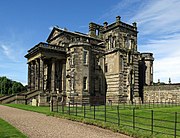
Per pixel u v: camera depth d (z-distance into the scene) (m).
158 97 62.47
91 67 60.03
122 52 62.00
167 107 44.12
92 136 18.48
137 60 65.50
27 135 17.89
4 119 26.62
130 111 34.75
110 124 22.75
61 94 55.31
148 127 22.95
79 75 54.75
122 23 64.06
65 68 59.62
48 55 56.75
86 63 56.53
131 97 62.41
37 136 17.73
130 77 62.78
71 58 56.31
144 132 19.42
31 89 61.81
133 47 65.88
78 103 49.94
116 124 22.97
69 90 55.75
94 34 71.75
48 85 60.78
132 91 62.72
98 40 68.31
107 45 65.44
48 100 52.31
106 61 64.50
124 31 64.19
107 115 30.42
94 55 62.00
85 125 24.22
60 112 34.00
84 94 54.53
